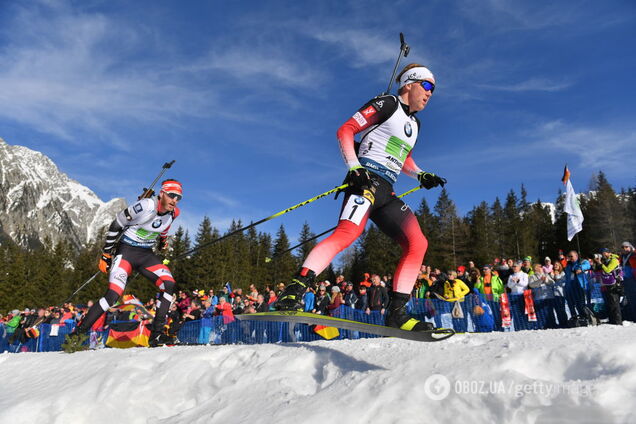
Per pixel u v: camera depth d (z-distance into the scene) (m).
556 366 2.13
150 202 5.86
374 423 1.91
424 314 8.12
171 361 3.27
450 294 8.30
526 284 8.60
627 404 1.69
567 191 9.68
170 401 2.90
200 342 9.51
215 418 2.40
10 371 4.39
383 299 9.12
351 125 2.87
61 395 3.09
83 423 2.82
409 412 1.91
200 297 11.29
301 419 2.04
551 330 2.98
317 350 2.85
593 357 2.06
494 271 9.07
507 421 1.78
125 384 3.05
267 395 2.47
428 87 3.12
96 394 3.05
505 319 7.84
